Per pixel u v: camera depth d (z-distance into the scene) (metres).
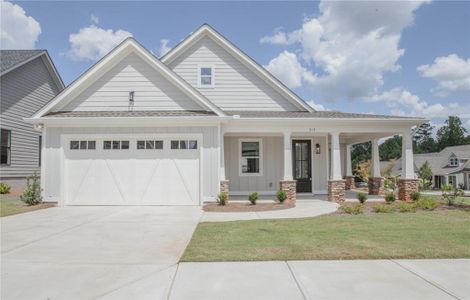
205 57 17.69
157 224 9.60
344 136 18.69
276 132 14.78
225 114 13.98
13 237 7.98
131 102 14.67
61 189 13.59
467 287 4.68
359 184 28.19
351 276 5.11
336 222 9.46
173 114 13.91
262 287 4.70
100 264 5.81
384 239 7.34
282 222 9.53
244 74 17.69
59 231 8.68
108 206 13.52
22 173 21.88
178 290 4.62
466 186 47.28
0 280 5.05
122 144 13.81
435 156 54.78
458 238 7.42
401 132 14.92
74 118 13.38
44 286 4.80
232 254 6.26
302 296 4.39
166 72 14.55
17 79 21.41
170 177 13.73
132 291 4.60
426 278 5.02
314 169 17.69
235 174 17.47
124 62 14.80
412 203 13.03
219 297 4.38
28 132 22.56
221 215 11.21
